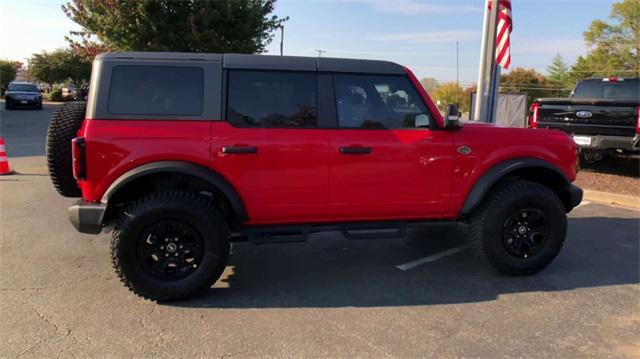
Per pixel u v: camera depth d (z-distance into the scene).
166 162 3.83
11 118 23.73
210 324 3.54
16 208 6.76
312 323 3.57
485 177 4.41
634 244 5.54
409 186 4.32
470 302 3.96
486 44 8.85
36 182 8.51
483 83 8.97
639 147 8.73
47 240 5.42
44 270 4.55
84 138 3.73
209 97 3.94
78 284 4.23
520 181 4.57
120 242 3.74
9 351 3.12
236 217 4.15
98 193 3.82
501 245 4.45
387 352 3.16
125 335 3.36
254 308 3.82
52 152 4.07
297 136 4.05
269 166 4.02
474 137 4.42
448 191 4.41
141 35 9.02
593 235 5.90
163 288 3.83
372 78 4.25
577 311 3.80
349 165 4.16
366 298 4.03
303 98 4.12
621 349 3.23
